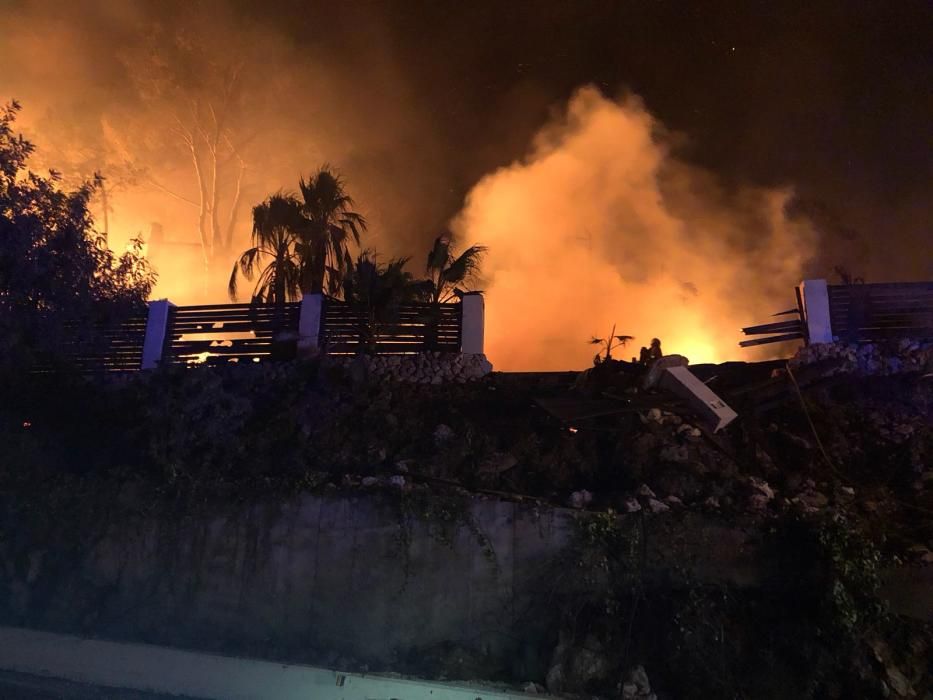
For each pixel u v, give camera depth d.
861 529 9.38
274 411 14.03
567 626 9.42
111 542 11.59
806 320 13.78
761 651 8.63
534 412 13.12
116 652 10.17
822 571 8.91
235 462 12.63
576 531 10.01
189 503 11.42
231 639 10.59
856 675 8.26
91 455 13.70
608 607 9.41
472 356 14.73
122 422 14.33
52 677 10.28
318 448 12.88
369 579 10.41
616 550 9.78
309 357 15.32
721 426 11.70
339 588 10.48
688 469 11.05
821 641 8.51
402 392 14.23
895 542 9.41
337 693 9.06
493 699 8.62
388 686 8.92
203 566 11.09
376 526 10.63
